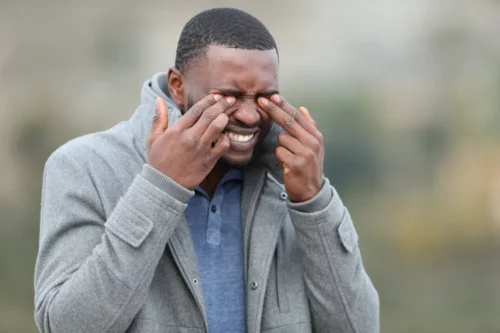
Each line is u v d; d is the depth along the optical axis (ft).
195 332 22.71
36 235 110.22
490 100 139.95
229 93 22.24
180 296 22.79
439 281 110.42
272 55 22.79
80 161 23.34
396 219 124.16
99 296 21.03
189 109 22.72
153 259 21.30
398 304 102.63
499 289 107.65
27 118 129.49
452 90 142.82
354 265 23.63
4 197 119.75
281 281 24.06
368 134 131.03
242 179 24.27
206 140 21.52
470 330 95.86
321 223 23.06
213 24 22.66
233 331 23.22
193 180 21.66
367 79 141.90
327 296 23.54
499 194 130.31
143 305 22.35
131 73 140.56
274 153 24.00
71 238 22.54
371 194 128.16
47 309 21.68
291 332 23.66
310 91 135.44
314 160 22.94
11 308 94.07
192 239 23.36
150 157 21.75
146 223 21.20
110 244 21.33
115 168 23.34
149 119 24.02
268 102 22.71
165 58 141.49
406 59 146.30
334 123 130.82
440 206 127.54
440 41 147.13
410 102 139.95
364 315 24.02
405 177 131.95
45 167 23.98
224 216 23.91
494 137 136.87
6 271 101.45
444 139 136.67
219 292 23.26
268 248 23.58
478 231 123.95
